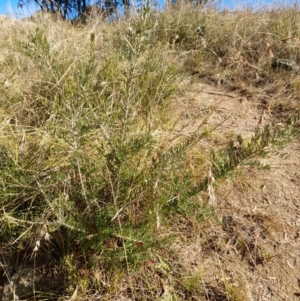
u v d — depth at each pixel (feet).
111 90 7.58
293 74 10.91
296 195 7.02
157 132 6.84
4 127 6.64
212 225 6.16
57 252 5.39
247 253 5.90
